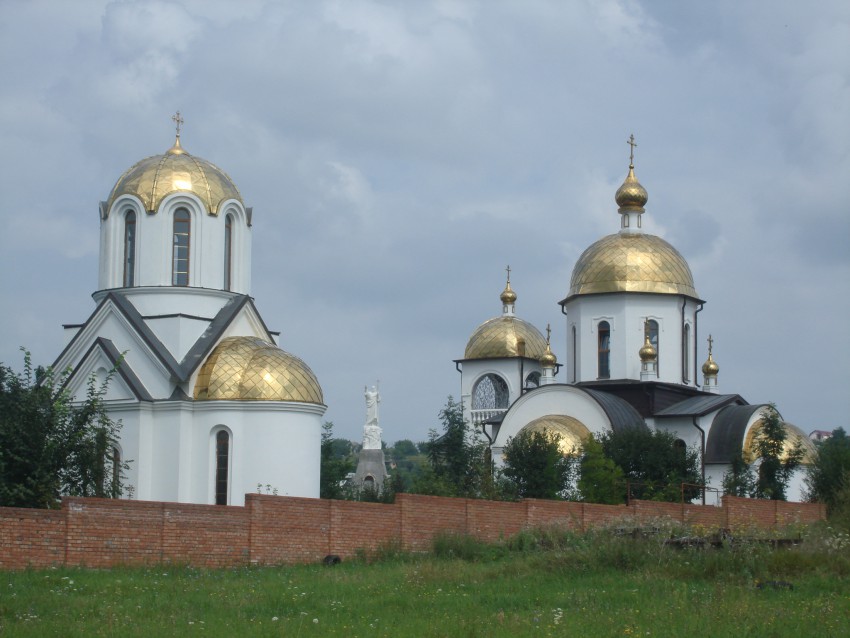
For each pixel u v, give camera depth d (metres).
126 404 51.22
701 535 37.19
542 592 26.61
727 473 64.56
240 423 50.72
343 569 33.25
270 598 25.25
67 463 38.12
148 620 22.03
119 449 51.22
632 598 25.11
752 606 23.36
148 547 32.22
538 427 61.53
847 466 60.78
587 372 69.25
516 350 79.69
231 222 55.88
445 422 62.97
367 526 37.94
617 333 68.81
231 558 34.06
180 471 50.56
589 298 69.62
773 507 53.81
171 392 51.41
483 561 36.28
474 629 21.11
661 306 69.19
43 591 25.55
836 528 40.34
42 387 38.62
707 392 71.56
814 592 26.17
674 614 22.67
